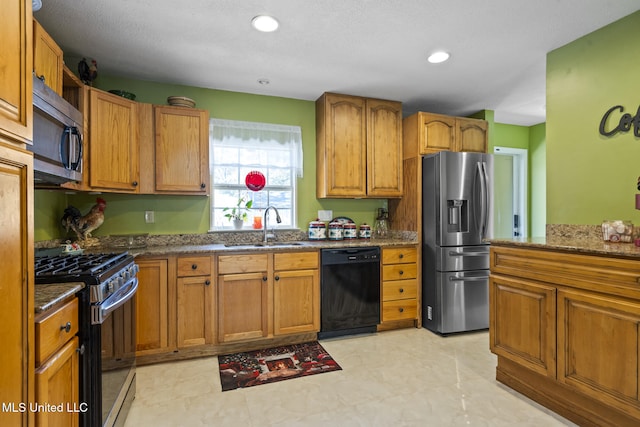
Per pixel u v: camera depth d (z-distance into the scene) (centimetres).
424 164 338
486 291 326
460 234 319
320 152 346
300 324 291
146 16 204
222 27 217
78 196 282
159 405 200
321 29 220
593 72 225
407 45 242
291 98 350
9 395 86
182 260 258
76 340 132
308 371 242
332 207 369
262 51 249
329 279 301
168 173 280
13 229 89
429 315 329
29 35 100
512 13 203
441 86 319
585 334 170
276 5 194
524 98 352
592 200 227
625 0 191
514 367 216
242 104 333
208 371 243
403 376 234
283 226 351
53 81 186
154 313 251
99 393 143
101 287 142
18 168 91
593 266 167
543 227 441
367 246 314
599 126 222
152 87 304
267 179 345
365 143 346
